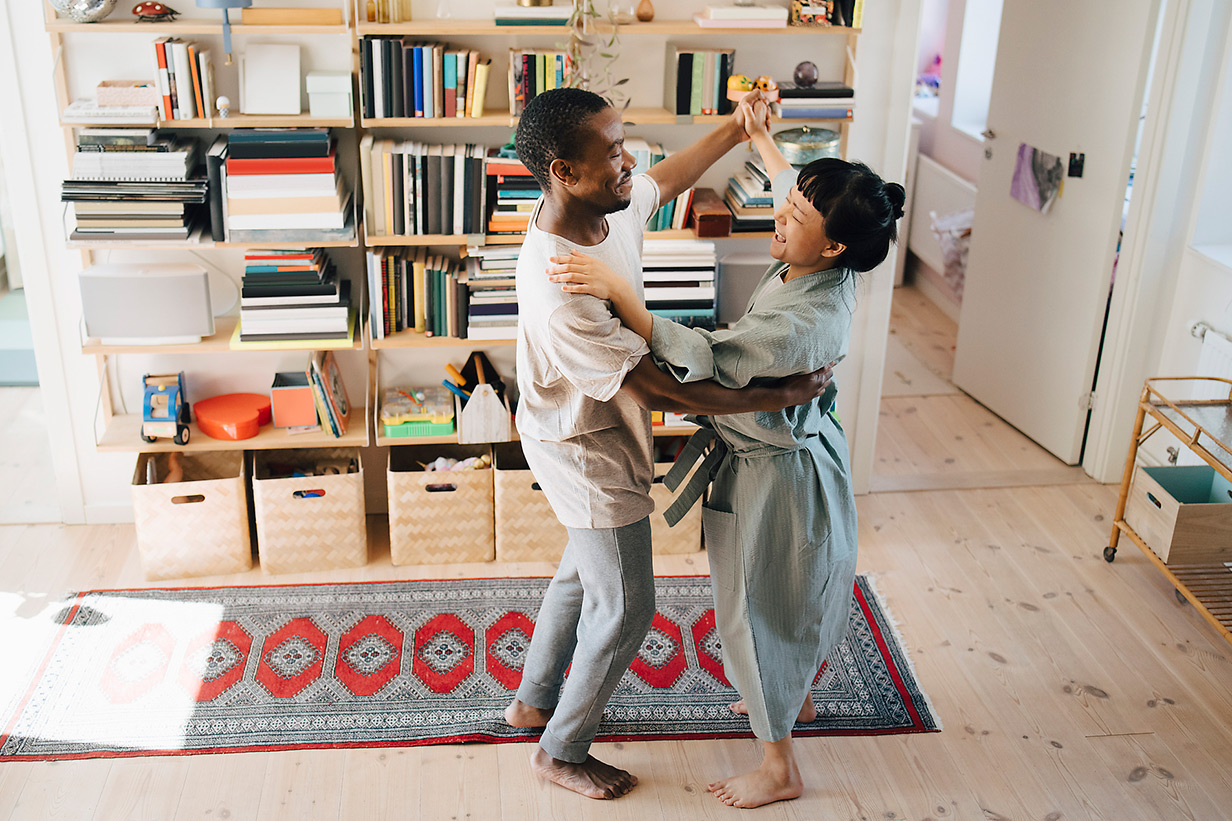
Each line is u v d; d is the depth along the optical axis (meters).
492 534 3.32
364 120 2.92
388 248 3.18
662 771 2.57
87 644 2.91
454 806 2.45
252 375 3.35
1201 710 2.77
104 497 3.45
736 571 2.32
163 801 2.43
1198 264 3.51
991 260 4.36
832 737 2.68
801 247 2.05
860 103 3.27
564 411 2.17
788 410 2.22
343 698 2.76
